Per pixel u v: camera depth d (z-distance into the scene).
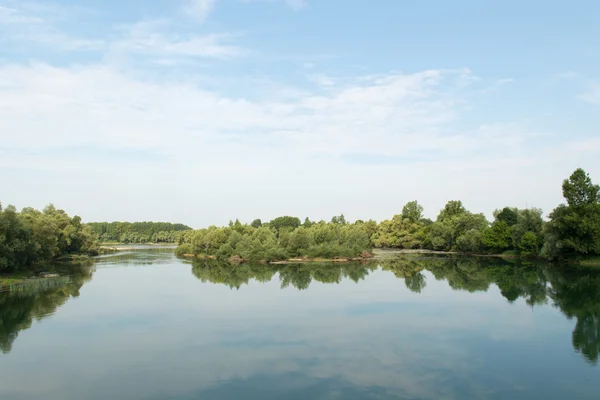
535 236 111.00
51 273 87.62
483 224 143.88
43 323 43.25
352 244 130.38
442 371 28.94
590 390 25.78
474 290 61.41
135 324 42.47
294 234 126.06
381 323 41.91
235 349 34.00
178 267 104.19
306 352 33.12
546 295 56.53
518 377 27.86
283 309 49.12
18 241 76.75
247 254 120.88
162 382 27.44
